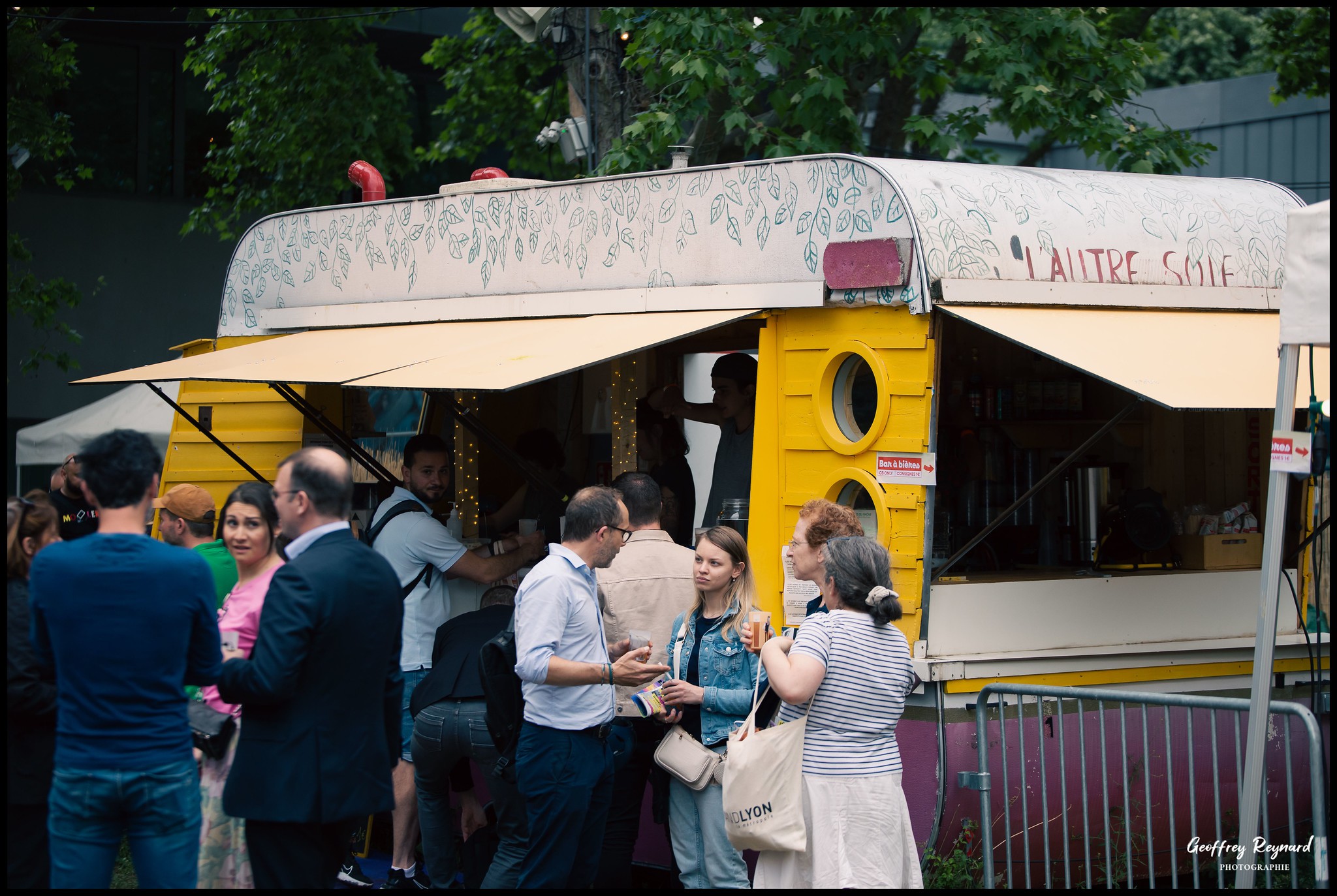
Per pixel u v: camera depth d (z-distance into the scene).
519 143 16.22
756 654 5.00
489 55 15.88
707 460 7.85
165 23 16.31
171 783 3.94
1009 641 5.49
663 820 5.45
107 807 3.87
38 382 16.52
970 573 6.19
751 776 4.33
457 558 6.10
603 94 12.84
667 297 6.10
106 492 3.99
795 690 4.30
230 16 14.84
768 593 5.74
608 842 5.46
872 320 5.42
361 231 7.64
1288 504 6.61
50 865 4.03
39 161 16.56
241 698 3.97
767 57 12.25
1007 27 13.02
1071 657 5.58
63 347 16.70
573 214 6.57
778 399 5.79
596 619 4.88
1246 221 6.46
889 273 5.27
